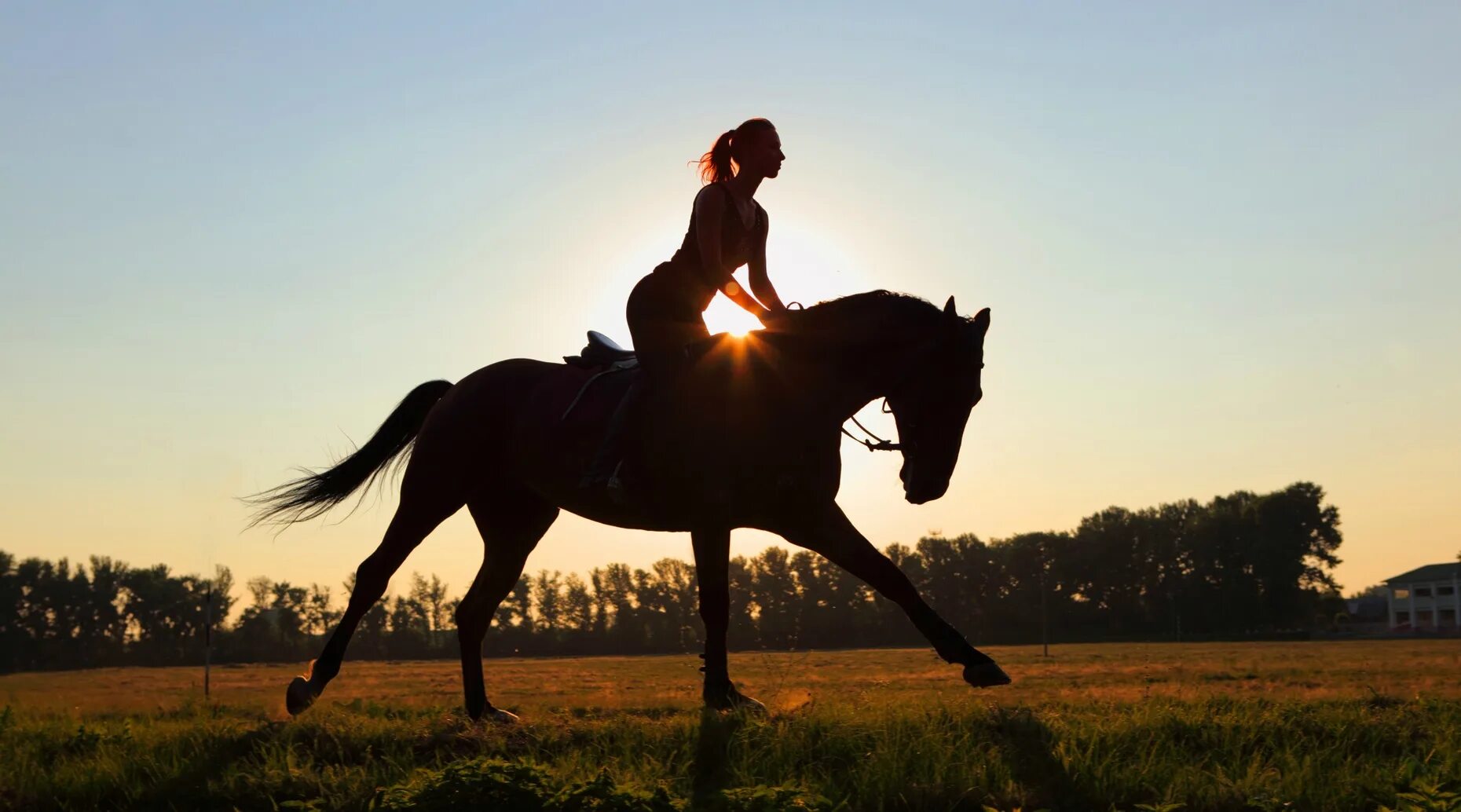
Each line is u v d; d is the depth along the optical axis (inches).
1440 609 4749.0
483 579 311.6
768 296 289.0
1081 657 1904.5
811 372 258.5
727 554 270.5
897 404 261.9
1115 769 217.2
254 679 1606.8
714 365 261.3
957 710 264.8
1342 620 4692.4
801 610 3208.7
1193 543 4077.3
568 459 284.5
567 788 196.5
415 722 278.1
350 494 330.0
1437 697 324.5
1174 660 1615.4
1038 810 202.1
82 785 227.8
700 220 267.9
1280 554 3944.4
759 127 272.8
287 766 229.3
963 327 252.8
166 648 3560.5
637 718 270.2
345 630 296.2
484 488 312.8
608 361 288.2
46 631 3634.4
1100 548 4092.0
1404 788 205.3
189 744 253.9
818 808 195.2
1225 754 237.3
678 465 262.7
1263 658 1668.3
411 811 195.5
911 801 206.5
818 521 261.6
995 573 4133.9
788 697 296.2
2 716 335.9
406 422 331.3
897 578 258.2
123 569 3730.3
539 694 737.0
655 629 3710.6
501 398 304.8
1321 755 229.0
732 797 193.0
